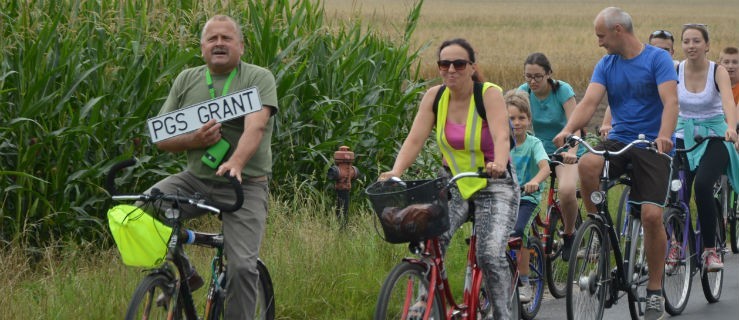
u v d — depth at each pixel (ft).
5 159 97.09
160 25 110.32
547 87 93.40
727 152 96.48
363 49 126.52
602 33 81.51
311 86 119.34
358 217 110.83
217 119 61.31
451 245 104.32
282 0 124.36
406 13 148.87
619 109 82.89
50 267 84.17
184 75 64.75
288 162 118.11
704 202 92.32
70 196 100.01
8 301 73.26
